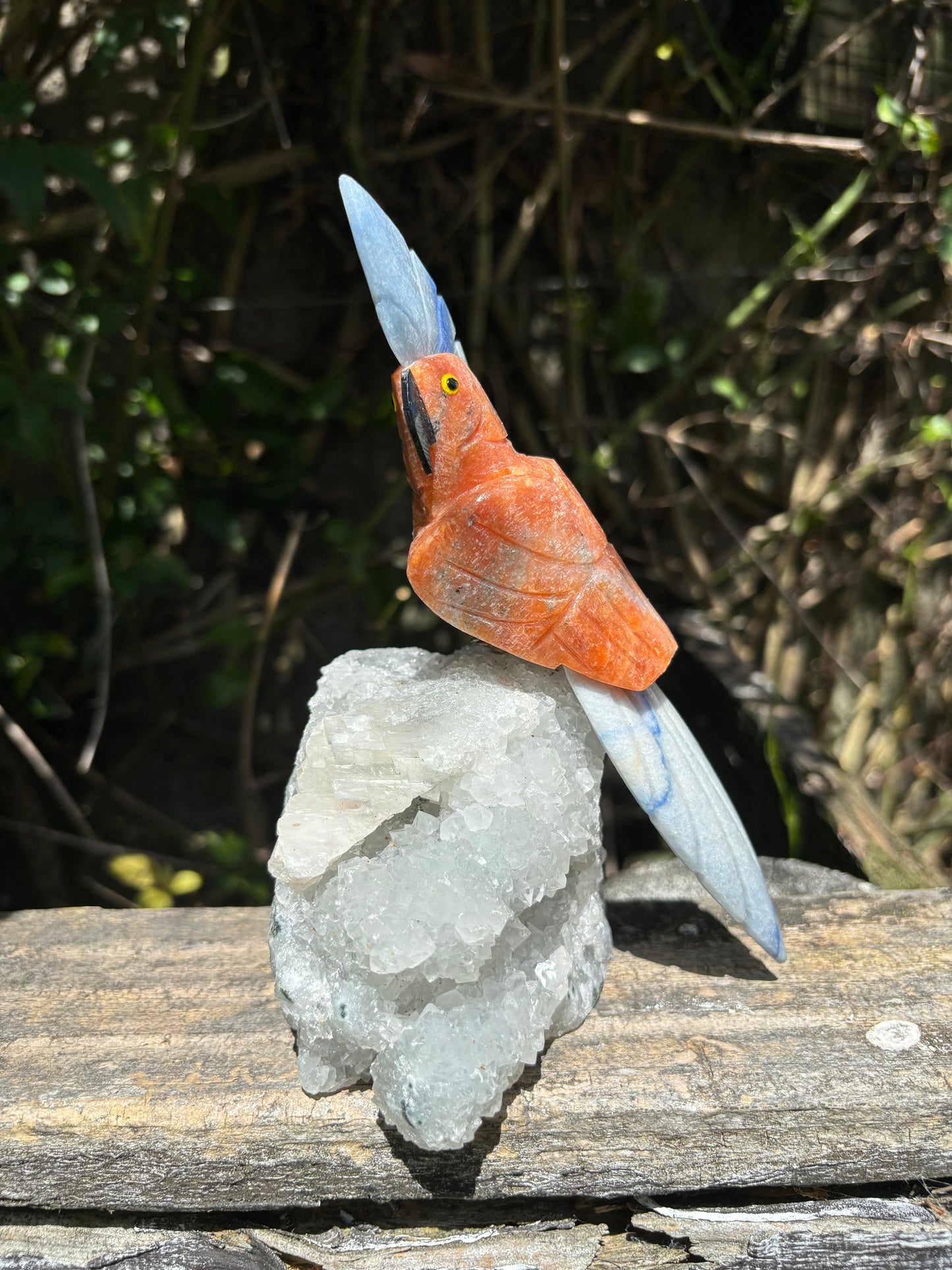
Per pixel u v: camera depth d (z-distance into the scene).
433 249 0.46
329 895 0.20
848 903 0.28
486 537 0.21
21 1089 0.21
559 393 0.48
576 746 0.22
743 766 0.44
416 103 0.43
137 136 0.43
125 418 0.41
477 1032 0.19
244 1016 0.23
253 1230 0.21
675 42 0.42
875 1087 0.21
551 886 0.20
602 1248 0.21
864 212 0.46
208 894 0.47
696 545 0.51
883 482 0.50
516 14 0.43
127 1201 0.20
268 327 0.46
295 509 0.48
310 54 0.43
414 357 0.22
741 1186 0.21
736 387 0.48
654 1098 0.20
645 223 0.46
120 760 0.48
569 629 0.21
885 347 0.48
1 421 0.39
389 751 0.20
